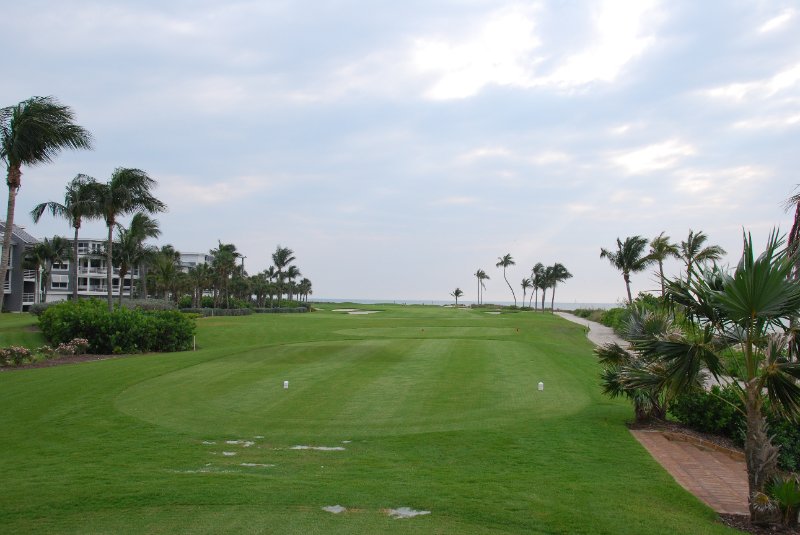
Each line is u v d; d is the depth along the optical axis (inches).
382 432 452.4
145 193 1512.1
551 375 733.9
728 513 285.1
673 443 426.3
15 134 946.7
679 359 303.1
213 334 1456.7
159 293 3582.7
